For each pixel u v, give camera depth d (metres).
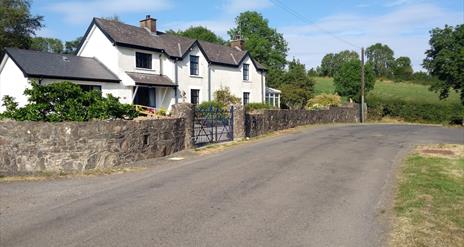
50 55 25.58
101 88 25.61
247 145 17.55
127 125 13.30
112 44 27.16
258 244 6.03
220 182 10.17
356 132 24.20
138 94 28.75
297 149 16.09
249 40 59.44
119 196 8.84
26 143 12.13
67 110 13.19
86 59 27.50
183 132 16.16
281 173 11.30
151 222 7.00
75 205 8.13
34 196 8.93
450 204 8.09
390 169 12.04
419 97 58.06
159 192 9.16
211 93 34.09
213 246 5.92
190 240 6.15
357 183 10.14
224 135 19.66
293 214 7.54
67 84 13.47
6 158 12.23
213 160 13.60
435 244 6.04
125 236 6.31
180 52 31.41
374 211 7.75
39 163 12.12
